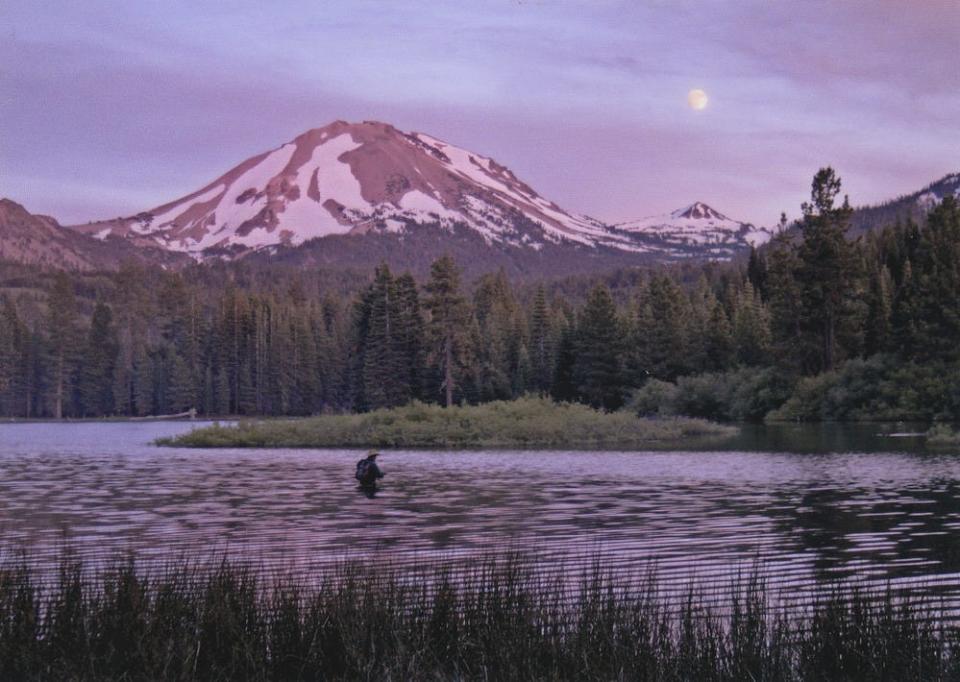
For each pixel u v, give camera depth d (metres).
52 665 10.24
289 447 59.59
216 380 160.50
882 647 10.41
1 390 159.25
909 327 81.94
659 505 25.42
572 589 13.65
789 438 58.22
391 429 61.09
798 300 92.62
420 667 10.24
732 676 10.01
